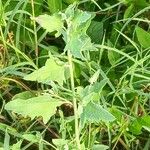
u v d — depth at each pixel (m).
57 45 0.60
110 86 0.51
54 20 0.34
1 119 0.54
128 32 0.59
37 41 0.55
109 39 0.59
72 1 0.57
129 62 0.56
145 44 0.55
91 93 0.35
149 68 0.54
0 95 0.53
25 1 0.53
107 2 0.62
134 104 0.52
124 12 0.61
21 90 0.55
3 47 0.54
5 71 0.53
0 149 0.45
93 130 0.49
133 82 0.53
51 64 0.35
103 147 0.43
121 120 0.50
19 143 0.43
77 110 0.37
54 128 0.52
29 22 0.58
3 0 0.58
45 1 0.58
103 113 0.36
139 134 0.52
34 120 0.52
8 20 0.55
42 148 0.46
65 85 0.53
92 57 0.56
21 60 0.56
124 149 0.52
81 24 0.34
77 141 0.38
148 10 0.60
